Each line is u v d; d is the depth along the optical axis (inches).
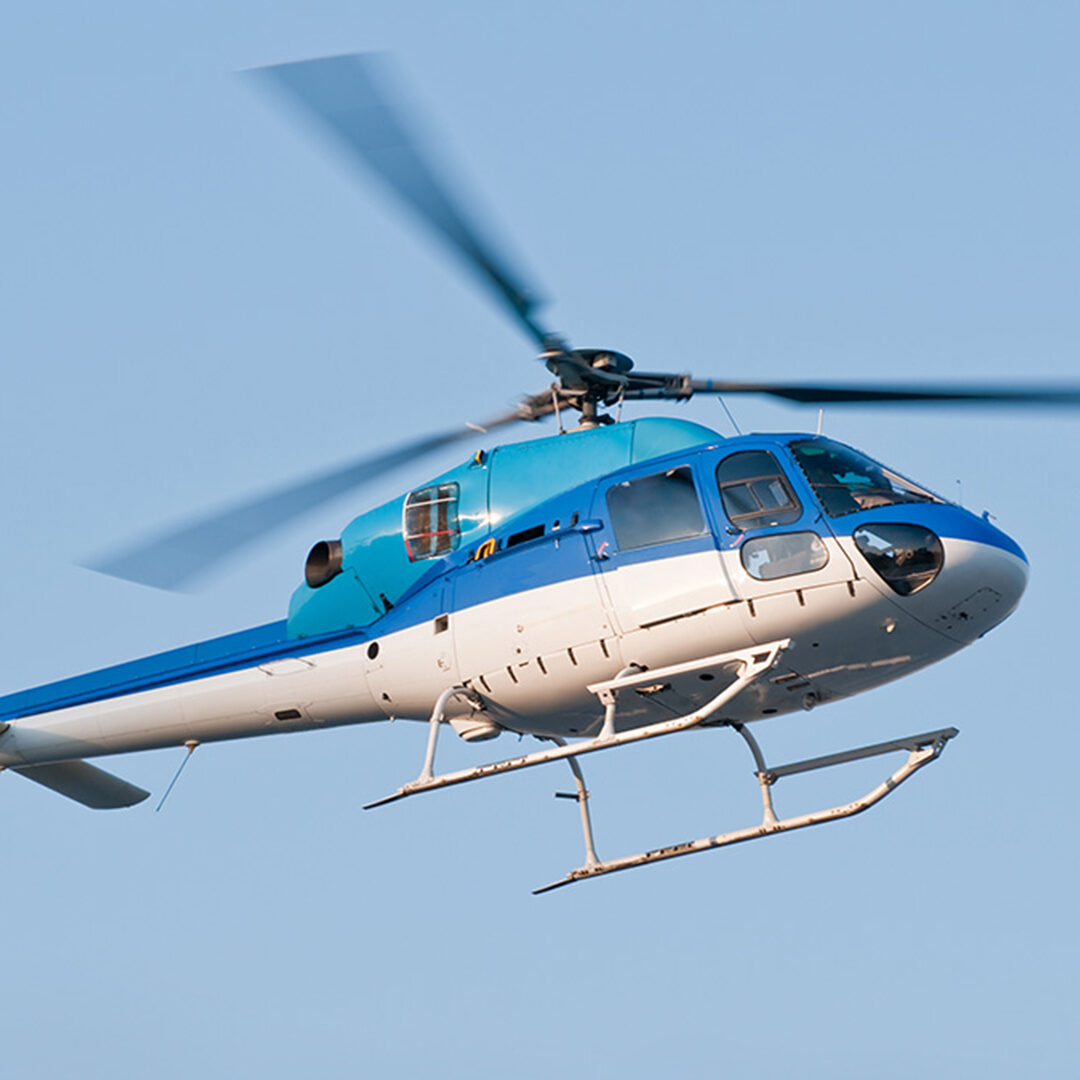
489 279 2014.0
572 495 2217.0
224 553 2210.9
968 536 2055.9
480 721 2326.5
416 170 1803.6
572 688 2207.2
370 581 2401.6
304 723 2495.1
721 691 2158.0
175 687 2593.5
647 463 2175.2
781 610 2047.2
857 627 2058.3
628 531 2143.2
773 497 2085.4
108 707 2655.0
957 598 2054.6
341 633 2429.9
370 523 2417.6
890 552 2034.9
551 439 2321.6
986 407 2134.6
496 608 2233.0
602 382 2309.3
